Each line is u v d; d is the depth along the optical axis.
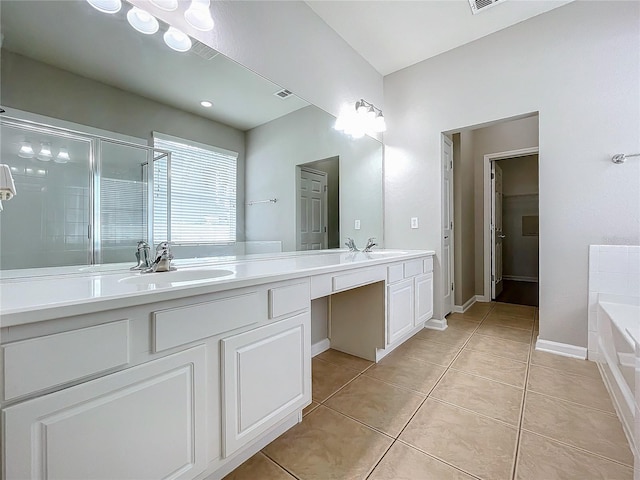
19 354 0.64
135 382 0.82
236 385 1.07
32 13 1.10
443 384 1.80
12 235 1.04
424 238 2.96
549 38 2.30
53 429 0.68
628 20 2.03
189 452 0.94
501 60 2.51
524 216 5.99
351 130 2.72
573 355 2.19
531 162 5.87
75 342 0.71
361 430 1.38
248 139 1.88
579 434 1.33
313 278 1.44
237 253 1.82
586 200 2.16
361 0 2.18
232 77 1.76
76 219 1.20
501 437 1.31
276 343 1.22
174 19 1.48
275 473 1.13
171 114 1.51
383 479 1.10
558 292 2.26
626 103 2.03
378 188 3.13
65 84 1.17
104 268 1.28
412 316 2.44
